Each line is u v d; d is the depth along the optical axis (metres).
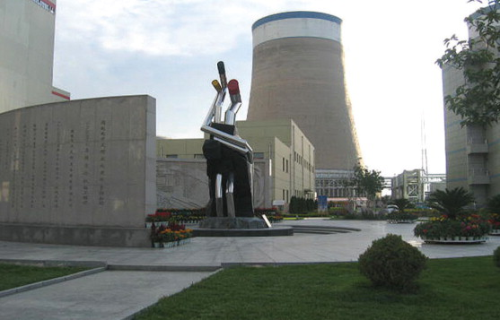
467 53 8.41
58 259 11.63
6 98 35.47
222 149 21.42
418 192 106.44
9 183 17.62
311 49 85.38
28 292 8.11
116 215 15.27
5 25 35.50
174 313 6.29
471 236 15.98
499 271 9.51
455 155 56.47
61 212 16.14
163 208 33.69
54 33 42.16
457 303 6.70
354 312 6.20
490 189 49.72
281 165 52.69
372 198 75.56
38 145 16.88
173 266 10.66
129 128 15.41
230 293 7.52
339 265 10.62
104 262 10.97
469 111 8.39
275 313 6.18
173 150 52.38
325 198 56.88
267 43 87.88
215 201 21.59
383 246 7.64
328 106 85.75
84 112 16.02
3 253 13.02
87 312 6.54
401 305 6.62
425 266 7.50
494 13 8.09
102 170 15.57
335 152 85.94
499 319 5.87
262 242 16.67
